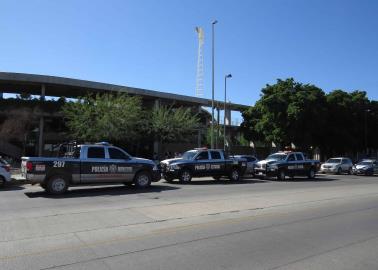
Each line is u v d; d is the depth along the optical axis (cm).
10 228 964
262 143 5884
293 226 1024
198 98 5566
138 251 760
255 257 726
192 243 827
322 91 4822
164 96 5216
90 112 3978
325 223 1074
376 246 820
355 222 1096
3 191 1827
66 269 647
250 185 2239
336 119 5191
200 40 6600
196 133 5678
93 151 1816
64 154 1909
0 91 5216
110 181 1850
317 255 745
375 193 1870
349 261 707
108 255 730
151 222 1052
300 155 2964
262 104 4756
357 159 6084
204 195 1677
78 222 1045
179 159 2403
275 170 2800
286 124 4569
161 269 650
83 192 1777
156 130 4438
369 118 5688
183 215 1162
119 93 4328
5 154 4500
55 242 826
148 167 1972
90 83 4691
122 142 4441
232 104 6081
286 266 671
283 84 4738
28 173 1656
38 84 4628
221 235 906
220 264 681
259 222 1073
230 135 6200
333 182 2603
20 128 4238
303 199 1590
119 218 1105
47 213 1183
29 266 661
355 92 5650
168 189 1922
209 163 2439
